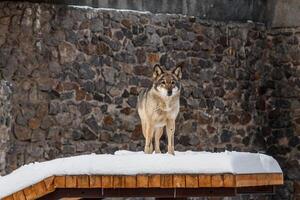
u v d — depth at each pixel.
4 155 13.35
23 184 7.42
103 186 7.39
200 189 7.71
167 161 7.61
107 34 15.39
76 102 15.04
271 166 8.03
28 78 14.66
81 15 15.16
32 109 14.65
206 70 16.41
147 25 15.80
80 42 15.12
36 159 14.60
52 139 14.79
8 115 13.66
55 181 7.34
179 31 16.12
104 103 15.30
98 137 15.21
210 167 7.62
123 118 15.45
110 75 15.38
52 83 14.85
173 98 9.49
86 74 15.15
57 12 14.95
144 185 7.45
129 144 15.48
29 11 14.72
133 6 15.80
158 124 9.60
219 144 16.48
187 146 16.12
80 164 7.43
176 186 7.51
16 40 14.63
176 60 16.08
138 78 15.63
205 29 16.44
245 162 7.86
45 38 14.82
